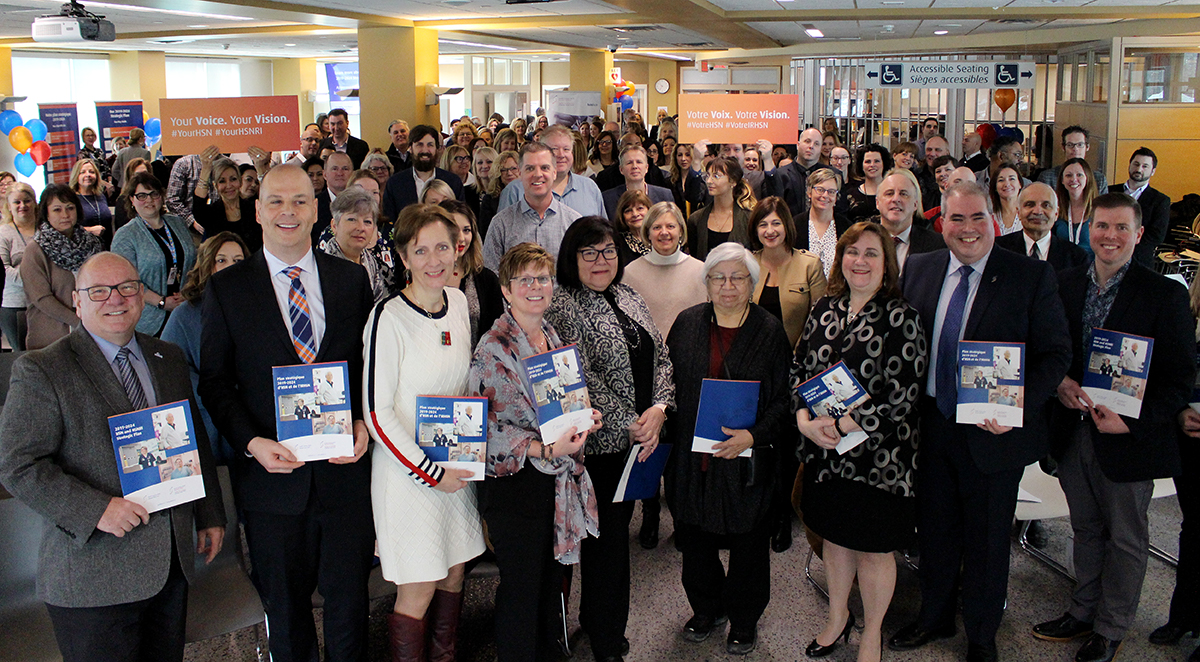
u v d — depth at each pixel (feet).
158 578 7.73
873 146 19.43
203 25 50.52
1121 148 38.99
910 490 9.67
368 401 8.60
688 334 10.33
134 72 72.23
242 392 8.72
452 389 8.96
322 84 94.63
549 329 9.41
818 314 10.12
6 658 8.21
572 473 9.14
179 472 7.72
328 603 9.00
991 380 9.49
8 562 8.70
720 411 9.74
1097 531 10.68
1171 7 40.50
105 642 7.64
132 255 15.93
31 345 17.13
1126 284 10.23
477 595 12.15
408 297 8.89
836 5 41.91
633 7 41.29
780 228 13.12
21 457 7.14
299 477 8.55
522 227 14.62
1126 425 9.95
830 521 9.87
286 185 8.54
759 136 23.65
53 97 67.87
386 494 8.80
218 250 10.73
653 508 13.50
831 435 9.49
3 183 28.76
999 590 10.09
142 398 7.88
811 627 11.27
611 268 9.90
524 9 42.47
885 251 9.53
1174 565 12.92
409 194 20.57
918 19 46.29
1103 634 10.46
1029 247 13.55
